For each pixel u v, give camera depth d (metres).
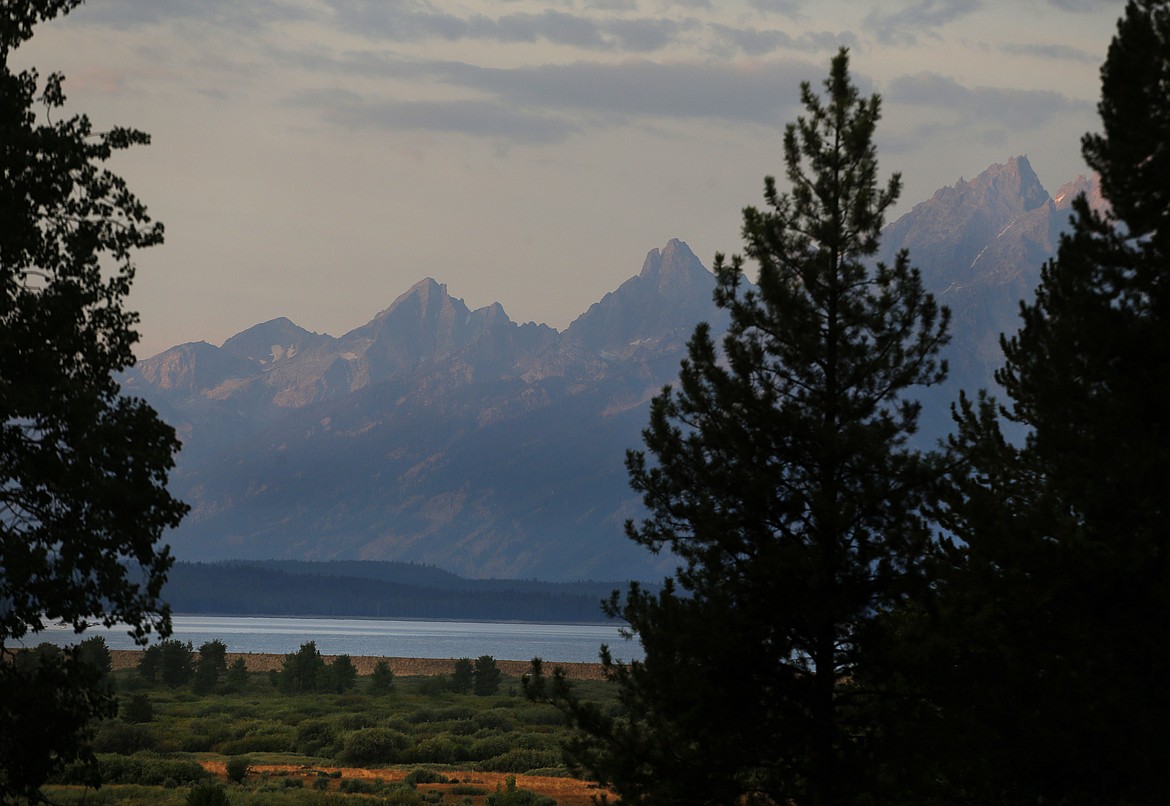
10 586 71.56
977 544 61.66
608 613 75.12
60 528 74.56
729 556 72.00
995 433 73.88
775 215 77.94
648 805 69.31
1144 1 61.25
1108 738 55.62
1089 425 59.97
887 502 70.31
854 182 76.56
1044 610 59.59
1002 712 59.25
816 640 70.81
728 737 69.31
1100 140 62.09
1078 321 61.16
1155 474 56.69
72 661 76.88
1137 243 60.97
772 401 74.44
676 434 75.25
